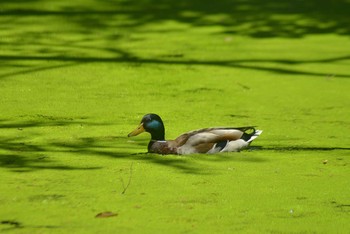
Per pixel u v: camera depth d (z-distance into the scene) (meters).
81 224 8.71
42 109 14.09
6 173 10.50
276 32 22.45
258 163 11.23
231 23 23.48
